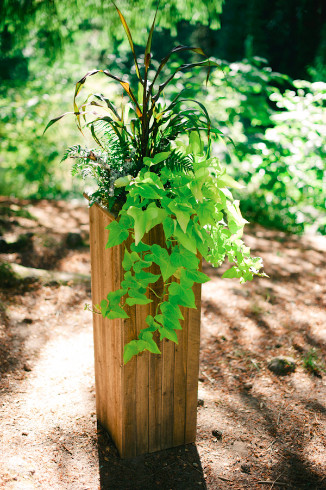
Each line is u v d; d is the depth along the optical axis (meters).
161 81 6.86
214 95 5.89
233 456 2.20
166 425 2.18
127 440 2.11
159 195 1.66
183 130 1.94
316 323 3.49
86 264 4.27
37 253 4.24
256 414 2.51
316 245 5.30
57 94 6.16
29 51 5.84
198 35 9.55
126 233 1.71
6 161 6.64
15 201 5.68
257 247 5.04
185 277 1.79
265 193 6.03
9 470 1.97
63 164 6.21
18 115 5.96
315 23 7.47
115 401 2.11
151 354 2.02
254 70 5.91
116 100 5.95
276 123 5.88
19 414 2.36
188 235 1.70
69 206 5.77
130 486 1.99
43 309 3.42
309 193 5.69
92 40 5.59
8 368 2.74
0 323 3.13
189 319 2.06
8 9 4.08
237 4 8.33
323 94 5.40
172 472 2.08
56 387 2.63
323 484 2.03
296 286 4.16
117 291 1.80
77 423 2.35
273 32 8.09
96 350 2.24
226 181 1.84
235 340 3.27
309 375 2.86
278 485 2.03
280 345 3.20
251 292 3.99
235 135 5.80
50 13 4.25
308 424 2.42
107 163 1.83
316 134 5.34
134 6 4.29
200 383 2.80
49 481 1.96
